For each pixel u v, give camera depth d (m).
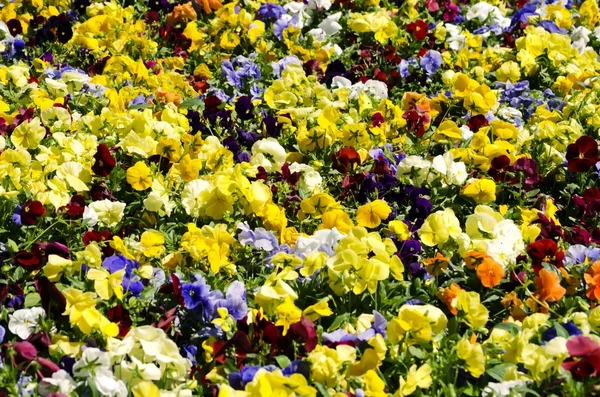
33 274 5.03
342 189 6.24
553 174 6.58
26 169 5.87
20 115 6.63
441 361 4.36
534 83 8.48
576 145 6.32
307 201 5.71
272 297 4.62
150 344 4.34
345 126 6.65
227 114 6.97
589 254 5.38
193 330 4.82
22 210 5.39
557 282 4.88
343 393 4.08
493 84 8.22
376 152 6.52
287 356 4.47
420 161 6.27
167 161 6.23
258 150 6.44
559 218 6.35
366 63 8.70
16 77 7.38
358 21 9.02
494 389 4.26
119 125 6.46
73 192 5.91
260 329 4.47
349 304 4.88
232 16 8.97
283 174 6.12
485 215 5.51
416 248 5.36
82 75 7.51
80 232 5.56
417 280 5.10
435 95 7.89
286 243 5.56
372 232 5.39
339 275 4.83
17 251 5.11
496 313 5.17
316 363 4.21
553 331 4.57
